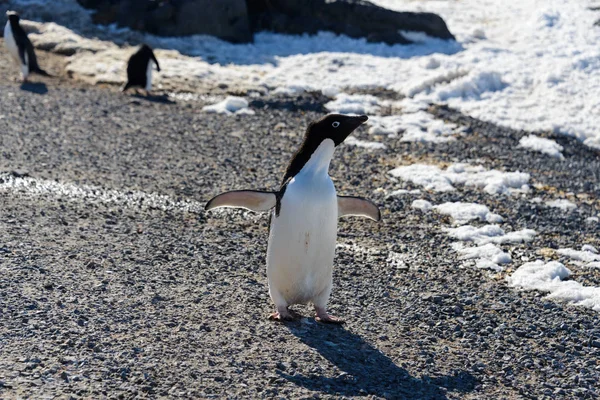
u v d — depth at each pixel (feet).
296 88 79.30
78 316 29.17
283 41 97.04
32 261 34.47
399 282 36.81
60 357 25.95
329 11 98.27
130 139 59.88
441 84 79.82
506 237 44.83
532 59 88.22
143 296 31.76
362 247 41.70
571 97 76.95
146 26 94.22
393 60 89.61
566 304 35.78
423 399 25.55
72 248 36.78
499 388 27.14
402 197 51.47
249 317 30.60
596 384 28.07
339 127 28.02
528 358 29.78
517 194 54.34
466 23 104.47
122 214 43.19
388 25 96.53
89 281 32.81
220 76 81.71
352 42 95.96
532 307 35.06
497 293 36.45
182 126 65.05
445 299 35.01
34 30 90.48
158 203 45.91
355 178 55.16
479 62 87.20
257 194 28.91
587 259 42.37
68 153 54.54
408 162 60.03
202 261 36.88
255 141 62.49
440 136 67.36
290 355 27.55
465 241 44.32
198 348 27.48
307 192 28.17
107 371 25.26
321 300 30.53
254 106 73.10
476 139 67.05
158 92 75.66
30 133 58.54
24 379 24.31
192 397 24.18
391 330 31.09
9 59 83.30
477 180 56.13
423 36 96.53
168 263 36.11
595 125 71.00
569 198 54.54
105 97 72.33
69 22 94.73
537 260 40.81
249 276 35.50
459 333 31.48
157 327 28.91
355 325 31.22
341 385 25.80
